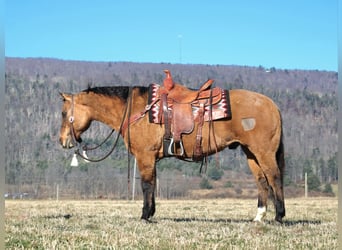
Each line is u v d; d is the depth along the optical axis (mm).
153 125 12648
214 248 9250
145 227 12094
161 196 65250
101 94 13305
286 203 35125
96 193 64625
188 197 65062
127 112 12961
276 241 10227
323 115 102875
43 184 69438
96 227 12383
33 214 18250
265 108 12383
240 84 126312
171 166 76688
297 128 94375
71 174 71562
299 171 71688
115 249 9273
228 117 12375
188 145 12555
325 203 34969
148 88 13102
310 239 10469
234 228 12102
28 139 91125
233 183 73562
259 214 13078
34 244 9812
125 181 66125
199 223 13195
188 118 12492
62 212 20250
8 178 72000
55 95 118750
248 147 12445
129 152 12977
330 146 84875
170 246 9578
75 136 13523
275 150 12375
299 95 116312
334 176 72125
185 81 127312
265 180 13047
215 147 12484
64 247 9516
